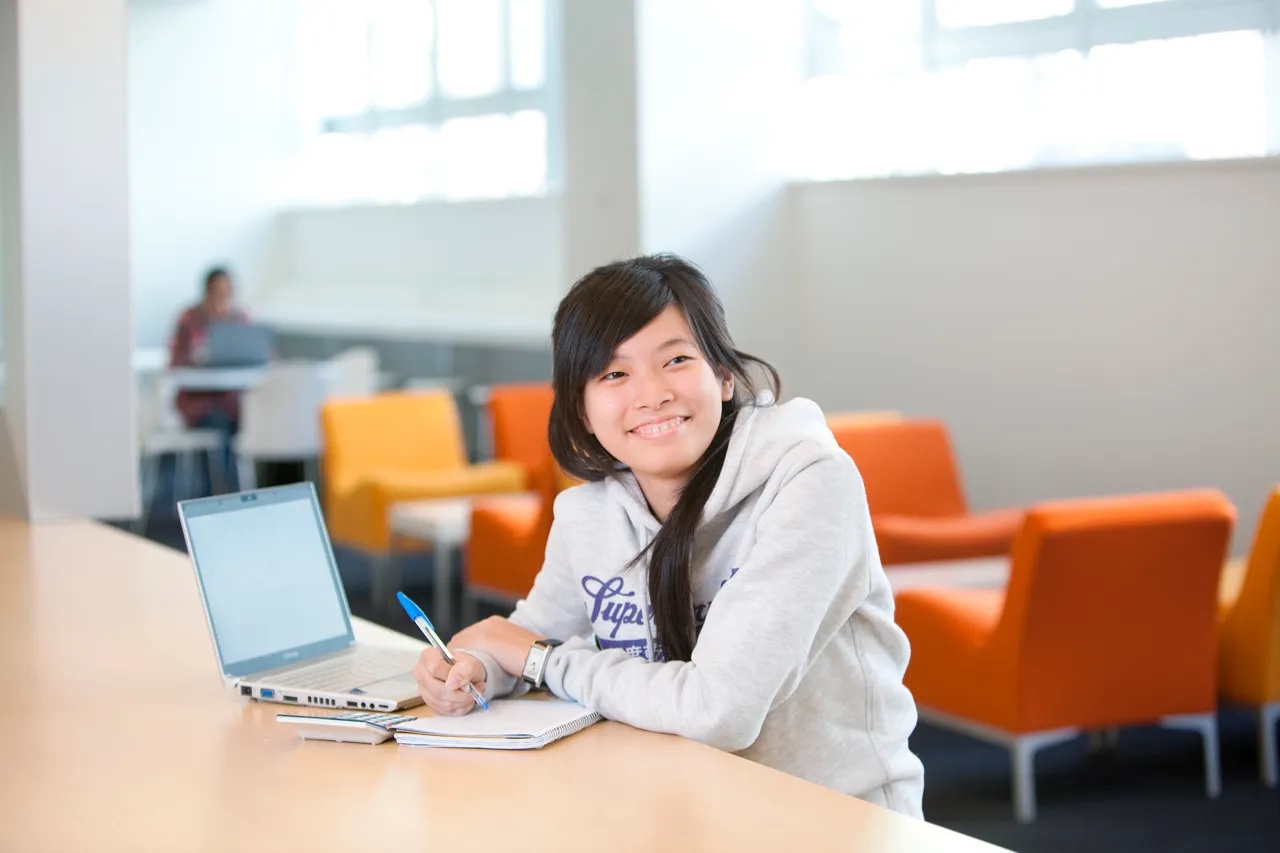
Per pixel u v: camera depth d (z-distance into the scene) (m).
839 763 2.09
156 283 12.62
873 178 7.50
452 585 7.59
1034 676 4.19
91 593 3.01
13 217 3.93
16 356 3.95
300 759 1.95
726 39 7.82
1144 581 4.21
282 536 2.48
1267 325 5.96
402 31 11.59
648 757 1.92
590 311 2.08
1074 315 6.64
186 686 2.33
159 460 12.25
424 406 7.81
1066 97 6.66
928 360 7.31
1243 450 6.06
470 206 10.92
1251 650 4.50
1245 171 5.98
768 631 1.98
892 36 7.46
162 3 12.47
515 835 1.64
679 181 7.72
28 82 3.82
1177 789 4.50
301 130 12.96
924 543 5.52
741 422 2.13
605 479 2.27
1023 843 4.04
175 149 12.62
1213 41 6.09
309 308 12.58
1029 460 6.87
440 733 1.99
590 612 2.29
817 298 7.93
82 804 1.79
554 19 9.95
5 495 4.05
